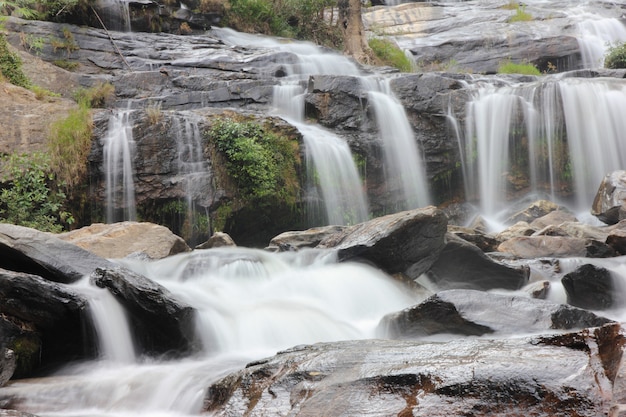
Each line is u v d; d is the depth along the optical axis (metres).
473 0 36.94
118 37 22.52
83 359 7.93
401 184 19.38
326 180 17.91
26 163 14.16
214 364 7.46
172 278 10.33
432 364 5.17
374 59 27.52
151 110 15.99
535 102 20.17
